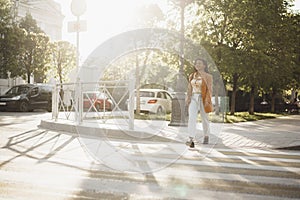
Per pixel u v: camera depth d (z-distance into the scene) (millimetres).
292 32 20562
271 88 22906
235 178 4234
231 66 15523
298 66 22031
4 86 28484
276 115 21078
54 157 5387
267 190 3719
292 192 3654
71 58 28297
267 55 18125
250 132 9281
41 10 38938
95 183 3871
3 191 3498
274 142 7348
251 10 16031
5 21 23781
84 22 9562
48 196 3352
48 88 19188
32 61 25234
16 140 7281
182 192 3582
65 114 10000
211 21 15367
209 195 3496
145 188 3709
